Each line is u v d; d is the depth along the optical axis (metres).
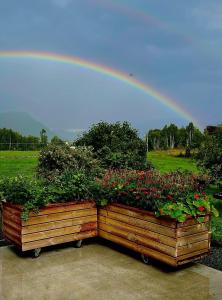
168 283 4.37
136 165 9.93
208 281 4.44
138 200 5.18
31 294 4.05
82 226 5.72
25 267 4.88
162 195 5.09
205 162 8.96
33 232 5.22
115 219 5.55
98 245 5.85
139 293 4.09
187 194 5.11
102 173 8.46
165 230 4.71
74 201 5.65
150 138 35.50
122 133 10.62
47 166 8.99
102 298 3.96
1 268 4.84
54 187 5.71
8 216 5.56
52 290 4.16
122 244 5.44
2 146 35.81
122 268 4.86
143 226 5.04
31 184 5.78
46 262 5.07
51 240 5.39
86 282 4.39
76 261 5.12
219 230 6.47
